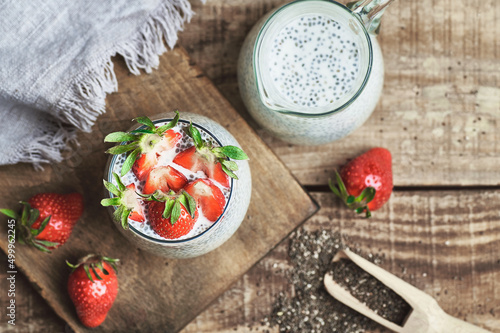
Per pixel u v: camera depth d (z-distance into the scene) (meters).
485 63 0.55
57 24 0.46
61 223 0.49
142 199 0.44
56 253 0.50
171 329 0.51
